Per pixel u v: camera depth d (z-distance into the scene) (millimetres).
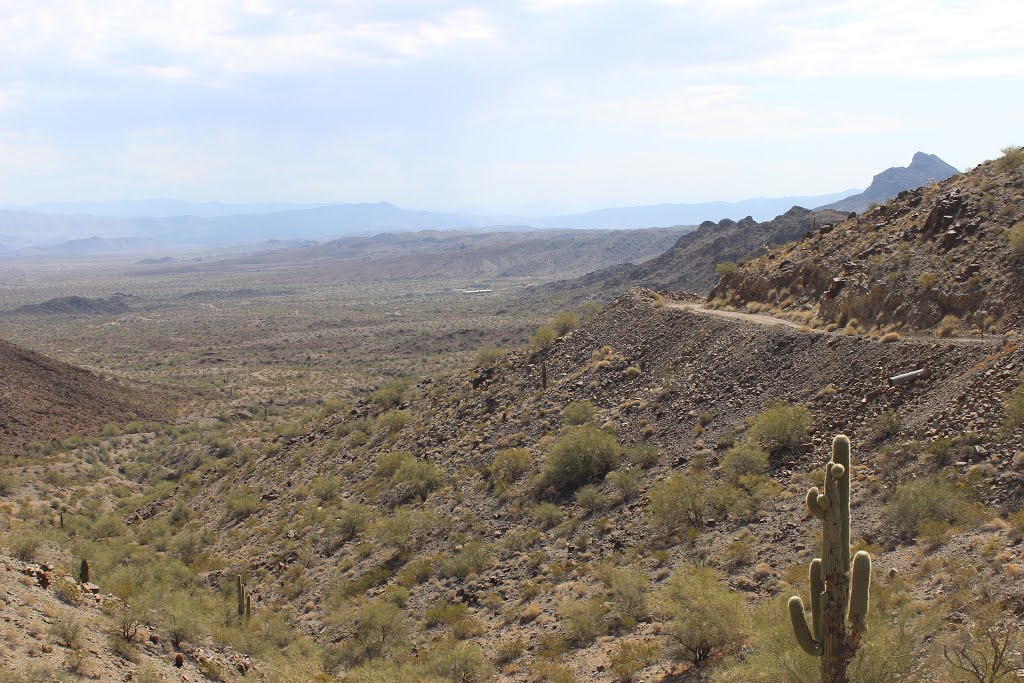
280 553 44312
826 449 30188
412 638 28516
